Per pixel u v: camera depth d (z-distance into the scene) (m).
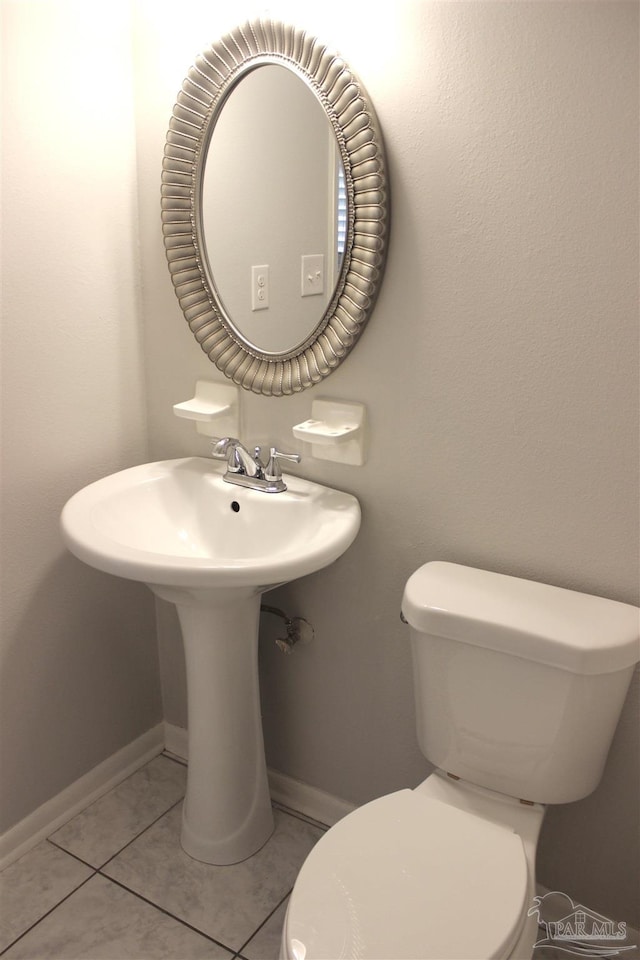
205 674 1.71
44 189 1.65
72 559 1.89
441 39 1.35
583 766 1.41
